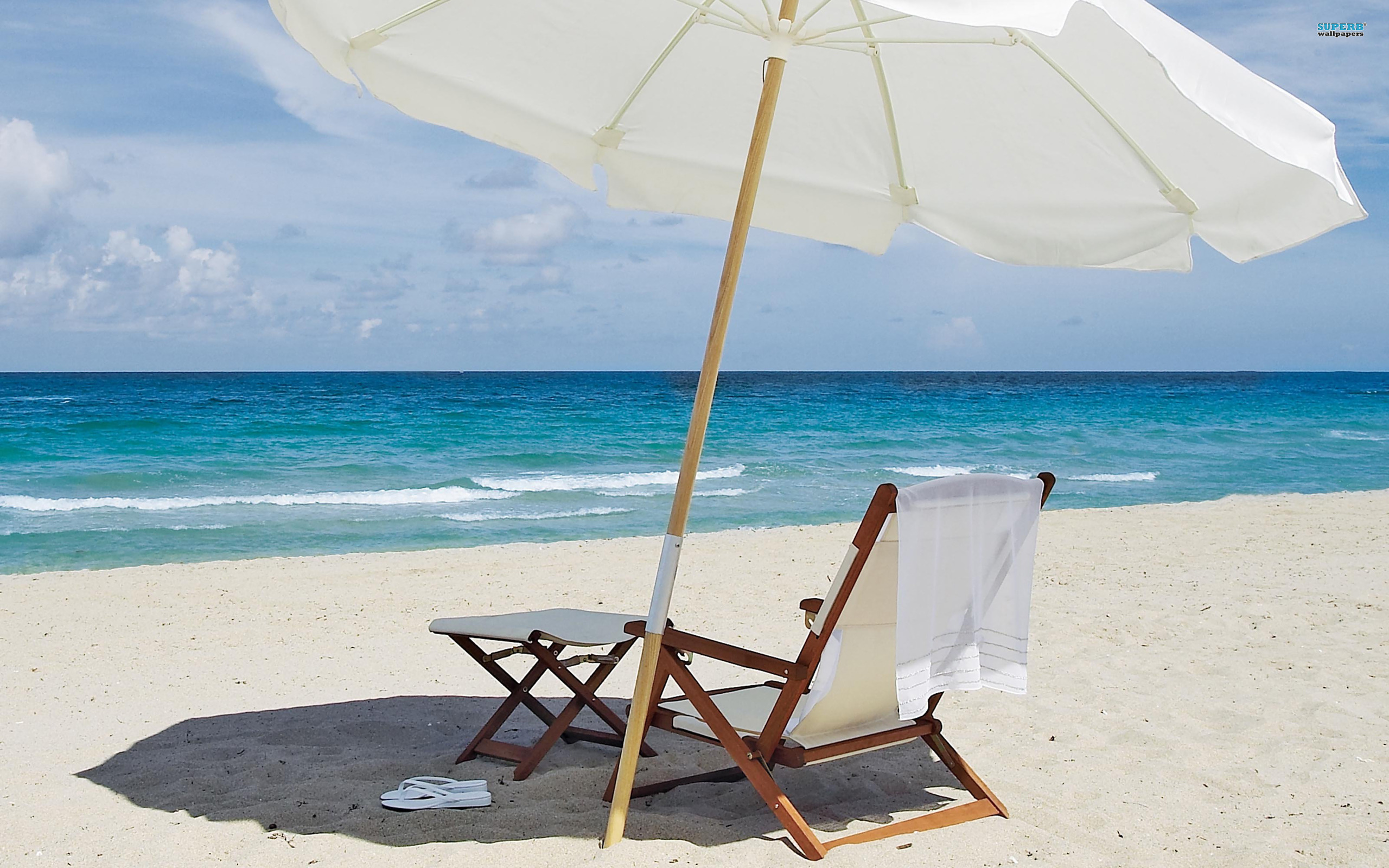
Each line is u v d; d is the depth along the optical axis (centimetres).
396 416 3369
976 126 389
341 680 537
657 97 395
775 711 308
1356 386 8544
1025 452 2667
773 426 3519
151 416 3147
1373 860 312
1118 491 1870
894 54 374
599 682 411
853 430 3369
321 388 5628
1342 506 1355
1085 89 344
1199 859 311
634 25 361
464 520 1419
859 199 433
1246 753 414
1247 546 995
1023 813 347
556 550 1023
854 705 328
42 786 367
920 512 293
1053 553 962
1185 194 357
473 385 6506
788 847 311
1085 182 386
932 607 309
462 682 536
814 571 888
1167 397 6025
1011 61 353
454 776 380
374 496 1650
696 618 697
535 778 373
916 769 400
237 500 1582
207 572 888
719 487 1850
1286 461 2409
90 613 703
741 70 391
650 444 2755
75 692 508
